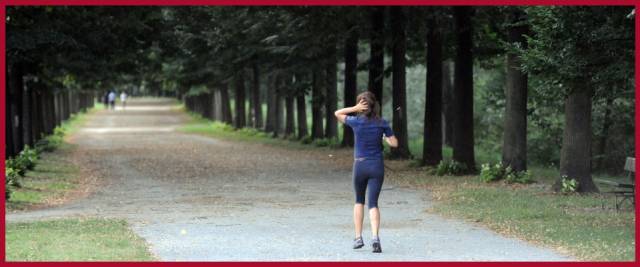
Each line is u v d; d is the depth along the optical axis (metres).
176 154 56.28
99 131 97.94
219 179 37.28
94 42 41.12
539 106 51.28
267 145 66.12
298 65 57.84
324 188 32.56
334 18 41.47
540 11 20.00
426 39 44.72
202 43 71.06
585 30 19.59
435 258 15.60
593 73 19.94
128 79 106.69
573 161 28.22
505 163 33.19
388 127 16.45
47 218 22.64
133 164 47.62
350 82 55.66
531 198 26.48
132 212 24.47
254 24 55.00
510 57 32.72
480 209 23.67
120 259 15.47
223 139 77.25
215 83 89.06
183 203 27.38
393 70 45.91
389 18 42.94
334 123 64.62
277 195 29.97
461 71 37.16
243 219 22.28
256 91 85.31
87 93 158.38
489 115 66.19
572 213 22.45
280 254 16.11
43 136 70.06
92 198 29.52
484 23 38.06
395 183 33.53
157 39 51.22
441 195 28.31
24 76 49.69
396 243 17.55
